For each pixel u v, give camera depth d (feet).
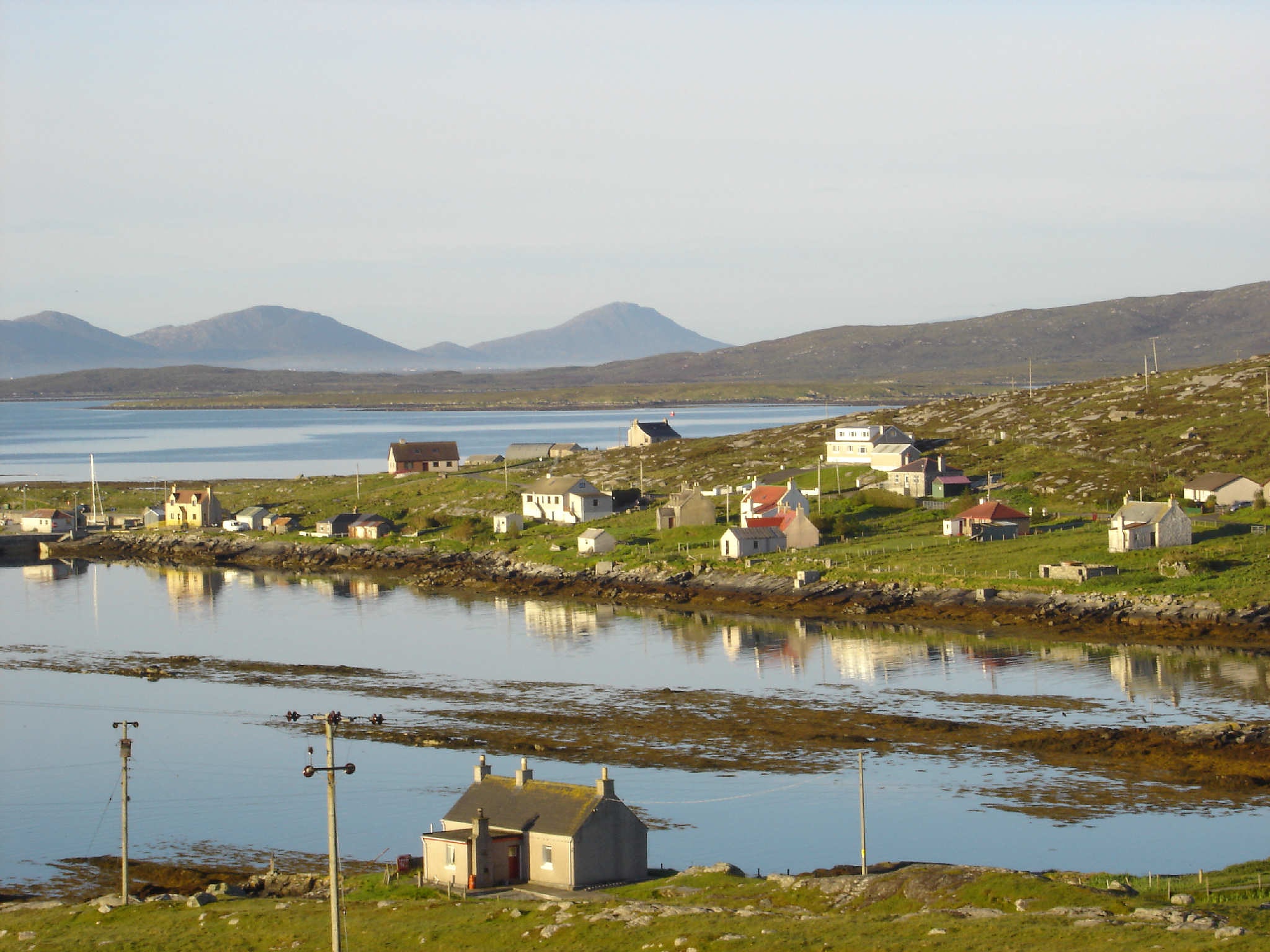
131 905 236.43
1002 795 296.71
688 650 460.14
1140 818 279.28
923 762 321.93
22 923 230.48
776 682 406.82
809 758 328.08
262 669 444.55
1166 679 392.68
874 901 211.41
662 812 290.56
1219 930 180.14
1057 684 392.06
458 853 238.48
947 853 260.83
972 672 410.72
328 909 225.56
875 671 416.67
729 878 232.53
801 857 261.03
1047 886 206.80
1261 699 365.81
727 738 347.97
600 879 236.63
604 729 358.43
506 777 255.70
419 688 412.36
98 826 293.43
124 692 414.21
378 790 311.88
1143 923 186.60
